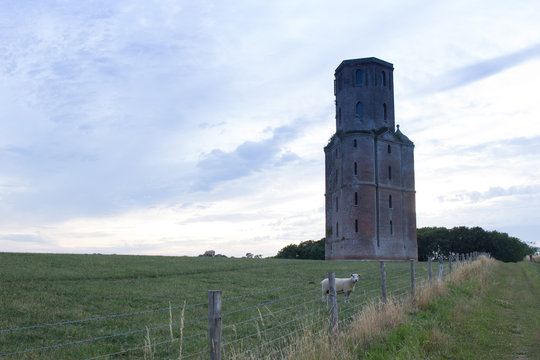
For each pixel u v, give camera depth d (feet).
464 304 48.01
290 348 26.48
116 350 32.24
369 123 226.38
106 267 83.82
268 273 87.92
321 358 24.98
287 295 57.88
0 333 35.45
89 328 38.47
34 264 80.43
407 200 226.38
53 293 53.67
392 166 224.12
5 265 76.23
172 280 71.77
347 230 211.00
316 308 47.21
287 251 359.87
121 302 50.44
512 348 34.04
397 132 236.22
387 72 234.99
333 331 29.78
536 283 86.22
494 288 71.10
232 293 59.36
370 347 29.78
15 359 29.37
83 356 30.35
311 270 96.63
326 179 243.60
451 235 314.96
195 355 30.89
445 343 32.04
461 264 88.07
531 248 357.61
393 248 215.51
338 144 226.38
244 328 38.22
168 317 43.45
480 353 31.55
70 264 84.48
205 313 45.57
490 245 303.68
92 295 53.78
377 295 55.62
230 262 113.29
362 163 214.28
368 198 211.41
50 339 34.78
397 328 34.04
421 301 44.91
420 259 324.60
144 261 101.96
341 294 56.65
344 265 115.96
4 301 47.19
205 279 74.49
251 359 26.50
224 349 30.40
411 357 27.99
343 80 233.14
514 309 53.16
